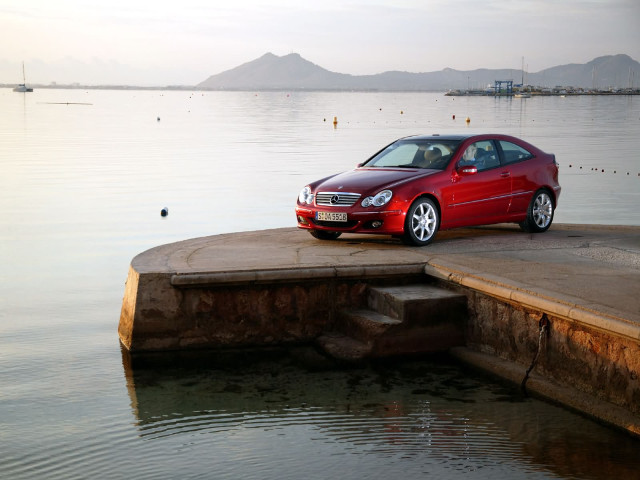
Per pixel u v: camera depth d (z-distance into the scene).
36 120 64.69
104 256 12.45
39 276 11.06
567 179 23.33
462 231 10.89
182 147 35.47
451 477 4.88
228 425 5.82
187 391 6.60
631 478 4.86
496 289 6.95
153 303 7.44
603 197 19.47
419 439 5.50
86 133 46.97
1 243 13.51
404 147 10.37
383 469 5.00
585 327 6.04
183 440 5.52
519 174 10.30
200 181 22.59
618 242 9.66
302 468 5.03
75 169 25.83
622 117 70.56
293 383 6.80
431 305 7.40
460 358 7.34
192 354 7.54
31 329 8.47
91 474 4.97
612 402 5.81
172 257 8.34
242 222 15.62
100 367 7.22
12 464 5.12
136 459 5.20
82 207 17.66
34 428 5.74
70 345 7.90
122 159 29.55
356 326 7.60
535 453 5.25
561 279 7.24
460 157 9.82
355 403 6.29
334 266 7.79
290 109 103.62
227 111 93.50
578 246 9.33
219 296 7.58
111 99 176.88
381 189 9.20
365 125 56.78
